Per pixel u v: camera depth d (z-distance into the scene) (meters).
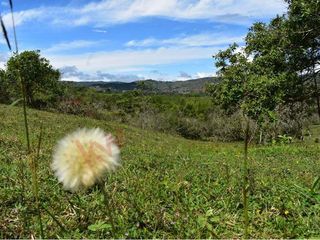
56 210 0.34
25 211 0.34
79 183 0.15
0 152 0.65
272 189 0.43
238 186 0.45
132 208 0.35
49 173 0.46
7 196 0.37
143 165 0.60
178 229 0.31
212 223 0.33
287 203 0.37
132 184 0.43
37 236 0.29
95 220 0.32
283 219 0.33
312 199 0.37
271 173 0.60
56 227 0.31
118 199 0.37
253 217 0.35
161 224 0.32
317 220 0.33
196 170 0.57
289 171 0.63
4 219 0.32
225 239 0.30
